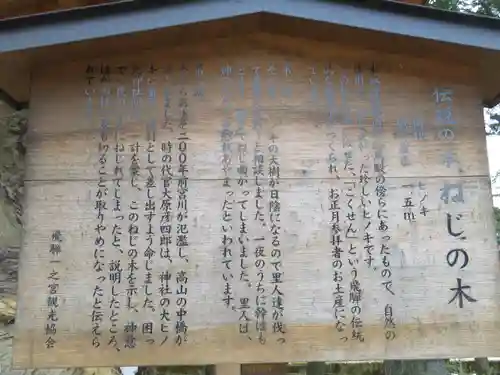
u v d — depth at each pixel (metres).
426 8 3.02
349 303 2.96
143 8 2.99
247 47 3.29
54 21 2.96
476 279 3.01
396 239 3.05
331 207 3.08
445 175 3.15
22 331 2.88
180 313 2.92
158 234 3.02
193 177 3.09
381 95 3.26
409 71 3.30
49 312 2.91
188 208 3.05
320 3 3.03
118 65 3.25
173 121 3.18
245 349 2.89
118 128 3.16
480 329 2.95
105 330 2.90
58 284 2.95
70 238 3.00
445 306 2.97
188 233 3.02
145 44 3.20
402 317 2.95
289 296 2.96
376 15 3.04
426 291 2.99
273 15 3.07
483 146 3.20
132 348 2.88
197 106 3.20
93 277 2.96
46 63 3.23
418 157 3.17
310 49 3.30
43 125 3.15
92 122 3.17
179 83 3.24
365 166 3.14
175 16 2.98
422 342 2.93
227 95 3.22
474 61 3.26
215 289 2.95
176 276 2.97
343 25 3.04
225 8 3.00
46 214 3.03
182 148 3.14
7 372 5.18
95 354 2.87
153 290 2.95
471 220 3.09
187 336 2.90
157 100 3.21
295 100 3.23
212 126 3.17
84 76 3.24
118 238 3.01
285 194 3.08
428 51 3.21
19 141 6.07
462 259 3.03
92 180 3.09
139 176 3.09
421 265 3.02
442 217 3.09
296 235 3.03
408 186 3.12
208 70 3.26
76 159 3.12
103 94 3.21
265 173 3.11
